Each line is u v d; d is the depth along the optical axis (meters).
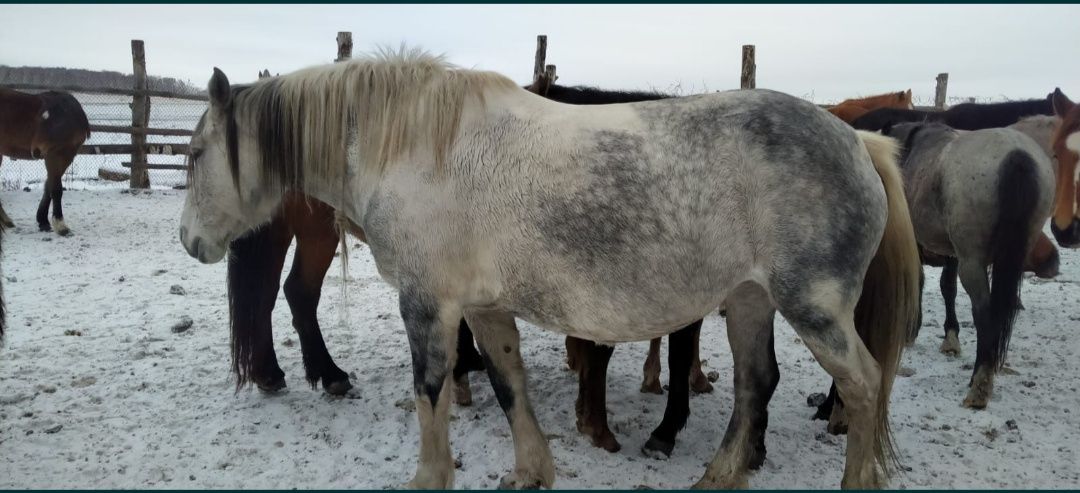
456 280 2.54
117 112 16.30
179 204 10.70
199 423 3.49
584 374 3.29
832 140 2.32
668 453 3.25
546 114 2.52
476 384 4.18
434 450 2.66
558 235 2.38
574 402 3.88
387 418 3.59
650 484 3.00
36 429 3.33
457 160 2.48
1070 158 4.68
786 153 2.27
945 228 4.21
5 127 8.23
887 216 2.52
